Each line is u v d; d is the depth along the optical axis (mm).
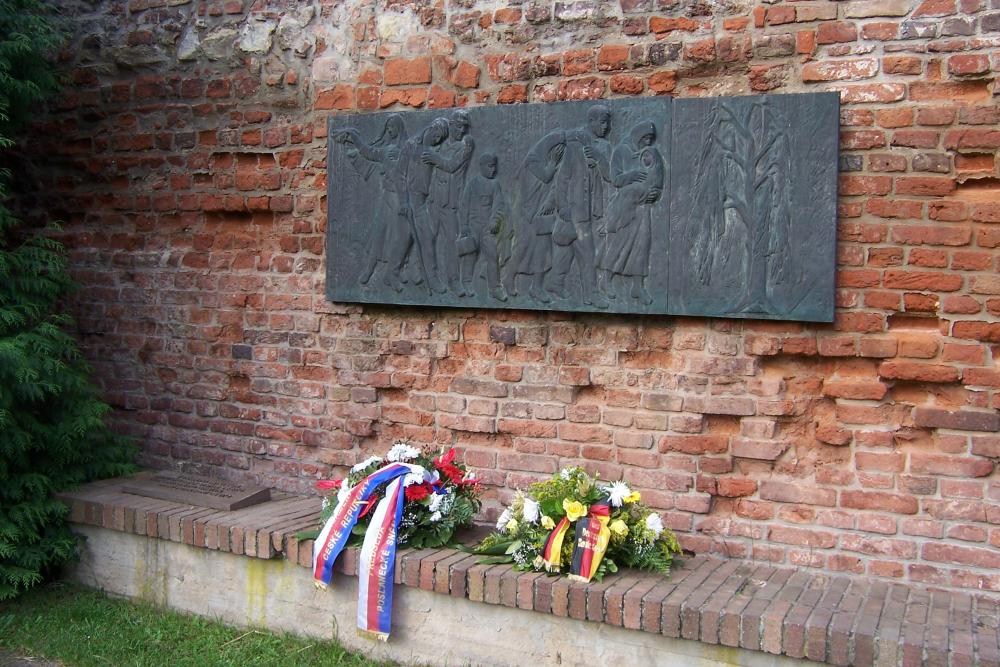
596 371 4926
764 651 3750
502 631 4250
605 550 4160
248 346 5875
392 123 5281
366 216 5379
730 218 4512
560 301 4895
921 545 4305
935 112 4234
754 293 4477
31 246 5863
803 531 4520
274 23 5711
